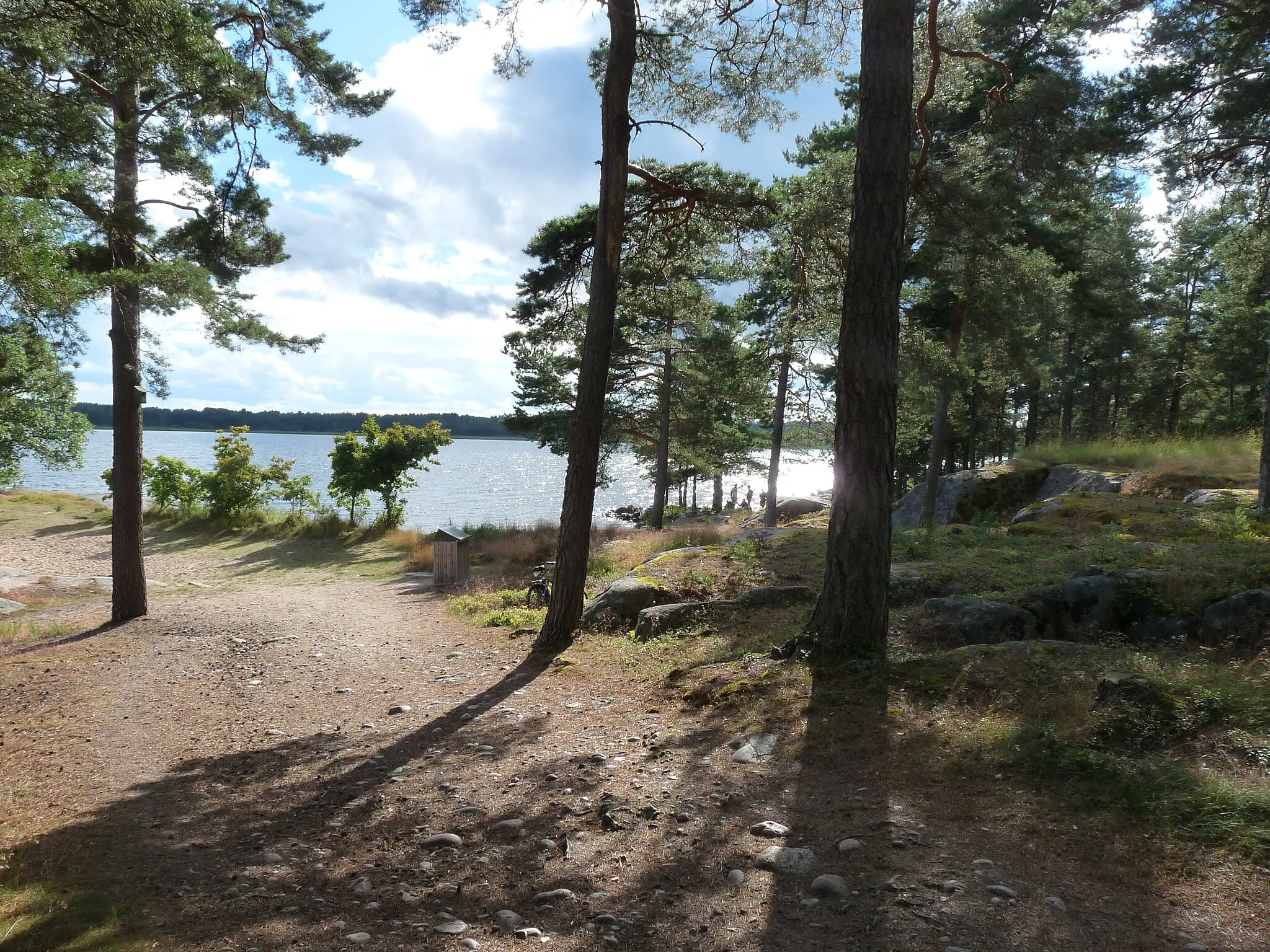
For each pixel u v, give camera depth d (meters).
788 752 5.27
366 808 5.10
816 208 12.61
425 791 5.34
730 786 4.87
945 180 14.20
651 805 4.66
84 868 4.27
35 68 8.03
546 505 66.25
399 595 17.58
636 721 6.60
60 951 3.29
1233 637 6.73
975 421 36.59
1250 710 4.64
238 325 13.55
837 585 6.88
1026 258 16.06
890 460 6.87
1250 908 3.08
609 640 9.87
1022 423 47.62
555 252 19.59
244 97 12.68
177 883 4.02
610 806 4.68
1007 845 3.77
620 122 10.16
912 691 5.96
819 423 25.19
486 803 5.02
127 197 12.91
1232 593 7.49
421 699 8.28
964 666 6.20
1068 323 28.09
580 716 6.96
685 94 12.40
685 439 34.47
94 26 7.38
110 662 11.22
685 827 4.31
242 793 5.61
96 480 69.44
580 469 10.28
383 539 27.25
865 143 6.77
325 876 4.05
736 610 9.47
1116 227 34.44
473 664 9.89
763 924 3.26
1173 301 38.88
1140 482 18.00
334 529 28.66
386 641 12.00
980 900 3.30
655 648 8.81
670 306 14.17
